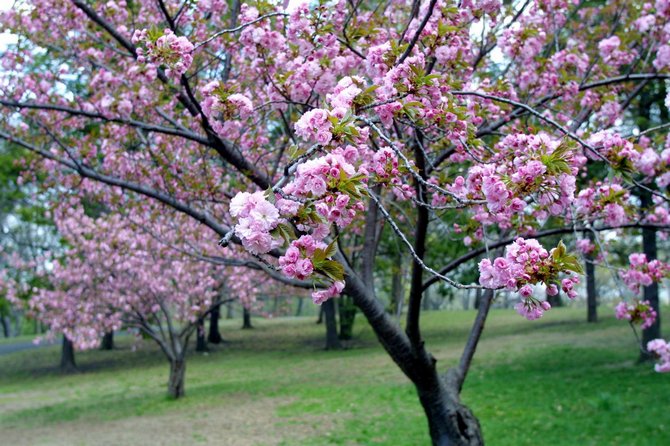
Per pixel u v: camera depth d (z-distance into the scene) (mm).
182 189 5414
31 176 7562
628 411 8539
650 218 4355
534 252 2055
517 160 2508
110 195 6898
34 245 19188
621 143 2857
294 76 3645
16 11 5535
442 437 5059
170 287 13031
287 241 1825
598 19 6262
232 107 3473
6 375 20438
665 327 16328
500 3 3490
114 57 6277
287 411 10703
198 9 5156
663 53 4613
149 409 12031
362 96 2506
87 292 13008
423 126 2889
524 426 8328
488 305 5531
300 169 1871
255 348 23094
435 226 9570
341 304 23203
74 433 10305
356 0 4492
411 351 4906
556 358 13859
